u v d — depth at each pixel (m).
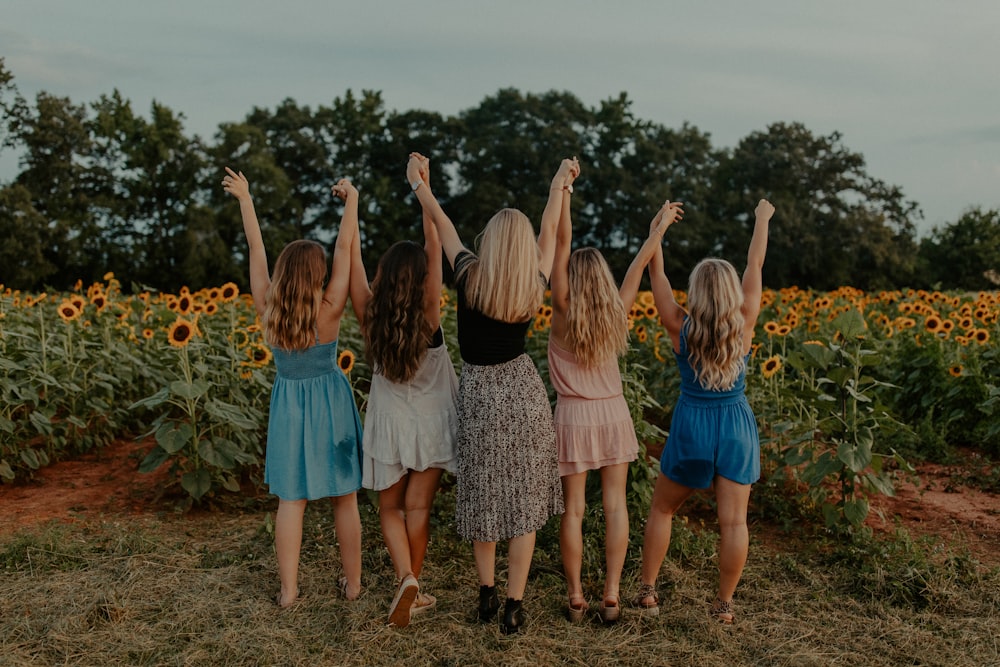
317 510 5.39
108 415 7.09
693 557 4.58
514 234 3.58
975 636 3.71
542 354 7.54
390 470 3.85
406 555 3.94
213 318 8.60
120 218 45.72
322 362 3.96
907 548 4.53
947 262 48.25
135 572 4.26
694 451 3.75
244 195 4.15
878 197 54.78
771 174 55.69
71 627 3.67
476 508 3.67
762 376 6.58
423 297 3.81
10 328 7.34
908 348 8.59
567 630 3.79
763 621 3.89
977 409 7.48
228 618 3.82
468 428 3.68
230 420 5.32
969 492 5.95
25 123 46.12
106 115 47.16
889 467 6.61
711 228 52.50
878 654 3.59
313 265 3.84
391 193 50.81
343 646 3.60
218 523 5.20
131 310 8.55
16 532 4.93
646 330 8.39
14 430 6.02
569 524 3.90
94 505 5.50
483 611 3.82
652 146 53.75
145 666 3.41
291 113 52.75
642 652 3.58
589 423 3.90
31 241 41.41
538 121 53.31
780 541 4.96
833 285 52.41
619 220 52.81
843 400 5.06
